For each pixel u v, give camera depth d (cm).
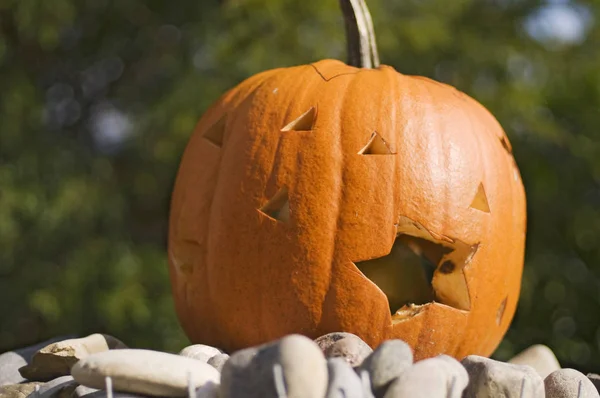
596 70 188
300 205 106
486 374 96
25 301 174
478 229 108
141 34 188
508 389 95
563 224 190
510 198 112
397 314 108
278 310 106
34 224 173
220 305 109
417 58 187
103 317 174
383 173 106
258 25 178
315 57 177
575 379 101
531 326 188
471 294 108
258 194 107
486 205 110
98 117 190
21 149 175
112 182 181
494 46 187
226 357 101
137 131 182
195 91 176
